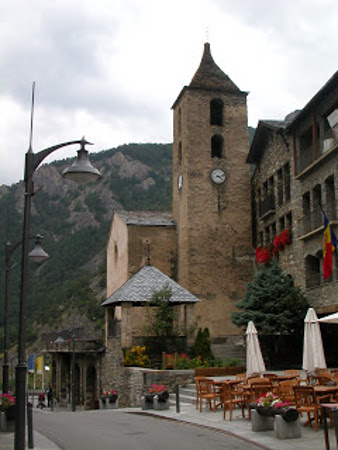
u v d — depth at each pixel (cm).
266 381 1591
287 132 3188
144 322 3516
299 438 1241
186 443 1254
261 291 2967
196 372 2403
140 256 3897
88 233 11669
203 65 4131
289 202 3222
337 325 2870
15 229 11806
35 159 1134
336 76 2494
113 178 14350
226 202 3888
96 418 1912
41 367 4538
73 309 8581
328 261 2442
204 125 3975
